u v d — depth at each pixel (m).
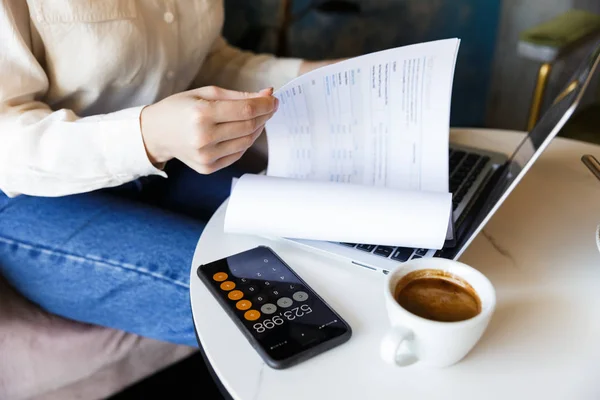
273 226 0.61
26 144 0.68
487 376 0.46
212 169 0.63
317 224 0.59
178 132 0.60
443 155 0.67
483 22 1.89
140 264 0.77
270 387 0.45
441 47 0.61
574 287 0.57
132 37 0.84
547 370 0.47
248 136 0.62
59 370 0.88
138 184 0.95
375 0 1.82
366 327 0.51
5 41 0.76
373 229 0.58
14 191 0.75
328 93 0.66
